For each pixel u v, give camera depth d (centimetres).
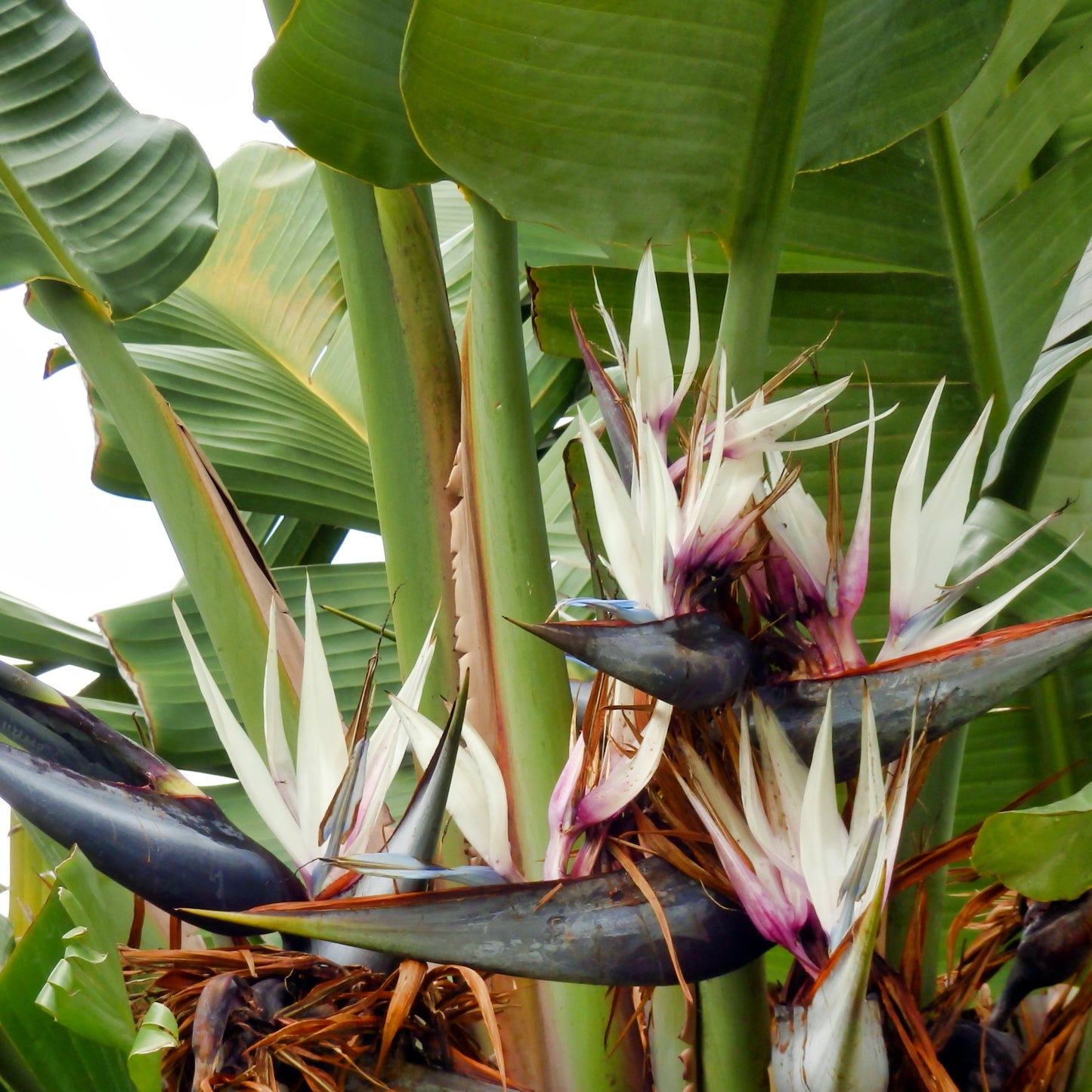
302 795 122
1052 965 129
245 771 123
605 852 113
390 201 153
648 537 112
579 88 129
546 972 106
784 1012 108
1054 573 152
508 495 144
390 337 152
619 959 107
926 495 172
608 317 121
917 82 138
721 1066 126
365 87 139
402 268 153
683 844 112
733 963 109
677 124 132
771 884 108
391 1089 116
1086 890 121
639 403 116
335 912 104
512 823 139
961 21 135
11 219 154
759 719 111
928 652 111
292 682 145
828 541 117
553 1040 136
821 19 127
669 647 107
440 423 151
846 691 112
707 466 115
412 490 150
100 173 159
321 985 116
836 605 116
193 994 118
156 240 158
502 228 143
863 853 105
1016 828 113
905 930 137
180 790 118
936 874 138
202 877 114
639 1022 135
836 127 140
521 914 106
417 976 113
